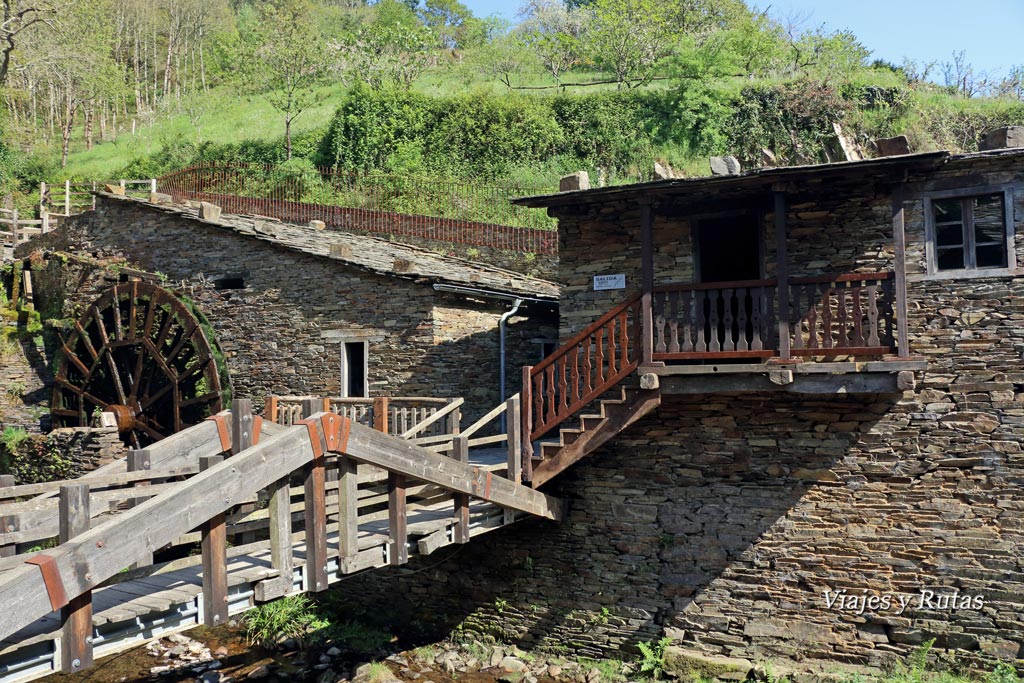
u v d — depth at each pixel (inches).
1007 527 326.0
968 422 332.5
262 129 1401.3
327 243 589.0
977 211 336.5
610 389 393.7
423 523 305.3
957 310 335.6
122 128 1712.6
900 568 340.5
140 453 250.4
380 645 425.4
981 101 959.6
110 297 624.1
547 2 1684.3
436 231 722.8
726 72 1055.6
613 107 1039.0
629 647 380.5
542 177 972.6
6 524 221.0
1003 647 324.5
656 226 389.7
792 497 356.5
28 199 1238.9
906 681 325.7
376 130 1109.7
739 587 363.3
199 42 1994.3
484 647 409.4
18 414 682.8
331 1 2479.1
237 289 580.1
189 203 660.7
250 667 407.8
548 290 593.3
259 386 562.9
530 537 403.9
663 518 376.5
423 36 1453.0
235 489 213.8
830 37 1098.1
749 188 339.3
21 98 1561.3
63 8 1256.8
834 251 355.6
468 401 511.5
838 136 456.8
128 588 226.1
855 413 347.6
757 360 374.0
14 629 165.5
